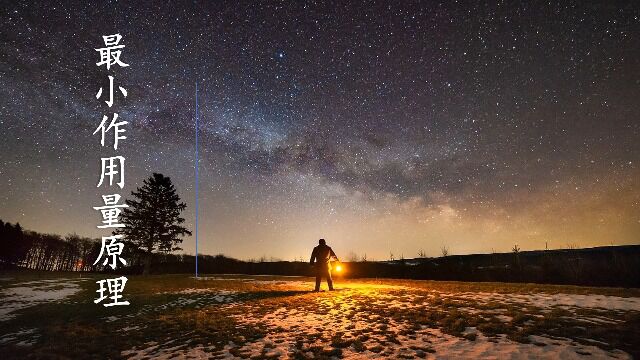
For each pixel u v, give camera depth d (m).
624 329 6.01
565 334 5.94
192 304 11.44
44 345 7.79
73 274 31.12
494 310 7.96
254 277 23.41
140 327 8.73
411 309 8.54
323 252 12.85
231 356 6.11
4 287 18.11
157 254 35.50
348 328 7.23
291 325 7.73
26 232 56.25
